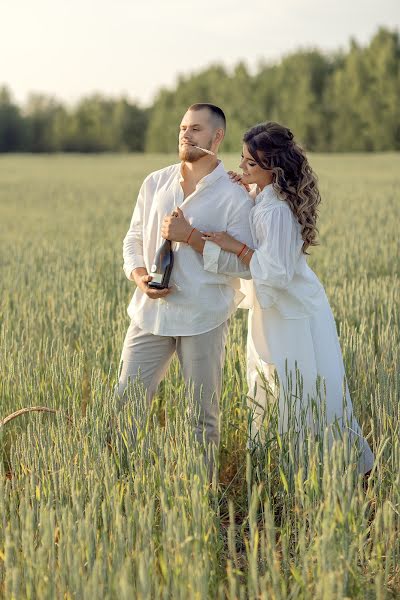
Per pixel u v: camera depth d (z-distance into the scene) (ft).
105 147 320.50
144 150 318.65
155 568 8.36
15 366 15.08
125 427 11.26
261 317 12.42
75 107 332.39
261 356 12.50
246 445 12.41
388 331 16.14
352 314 19.07
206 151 11.44
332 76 248.73
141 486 9.82
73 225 53.36
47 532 8.14
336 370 12.60
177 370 14.28
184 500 9.28
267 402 12.18
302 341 12.26
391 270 28.68
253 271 11.34
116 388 12.17
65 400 13.93
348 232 38.81
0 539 9.18
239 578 9.45
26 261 31.17
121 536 8.10
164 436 10.96
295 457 11.19
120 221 54.60
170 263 11.73
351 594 8.43
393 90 226.99
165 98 300.40
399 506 9.93
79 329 18.92
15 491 10.01
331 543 8.18
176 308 11.89
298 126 235.20
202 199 11.68
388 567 8.95
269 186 11.66
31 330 18.52
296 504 9.97
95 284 24.14
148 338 12.37
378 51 234.99
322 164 132.57
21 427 13.73
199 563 7.89
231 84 264.31
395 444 10.60
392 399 12.66
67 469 10.19
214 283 11.80
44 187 101.35
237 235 11.67
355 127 230.27
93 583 7.34
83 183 108.58
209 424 12.32
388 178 92.58
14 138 337.11
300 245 11.73
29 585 7.79
